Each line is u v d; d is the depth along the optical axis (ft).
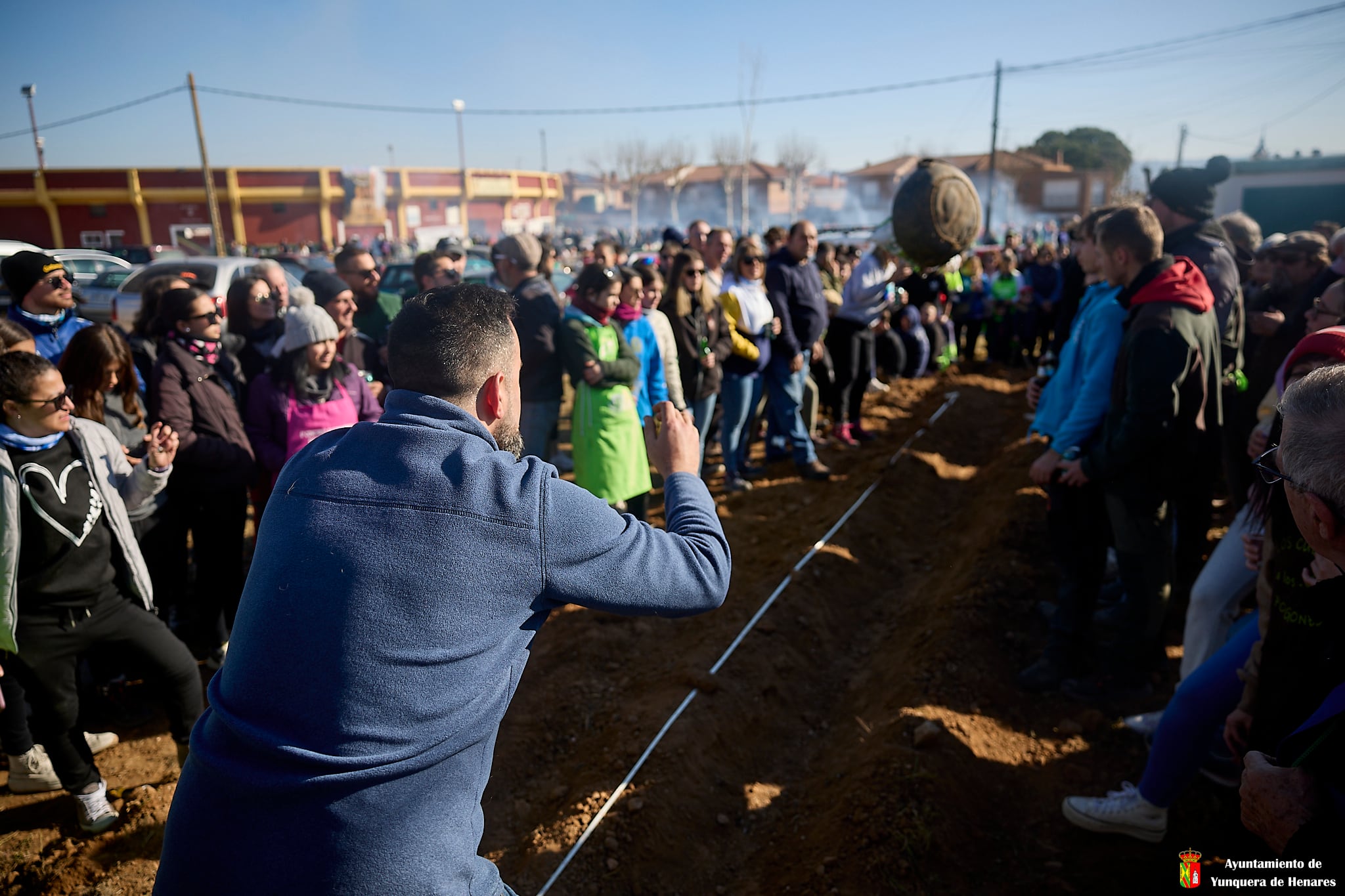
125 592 9.75
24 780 10.69
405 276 40.45
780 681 12.92
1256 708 6.57
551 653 13.76
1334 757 4.96
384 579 4.18
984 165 198.18
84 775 9.87
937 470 23.18
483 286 5.13
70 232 140.77
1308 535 5.08
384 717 4.12
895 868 8.79
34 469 8.86
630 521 4.99
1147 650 11.59
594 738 11.35
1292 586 6.10
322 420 12.63
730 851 9.86
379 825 4.14
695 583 4.93
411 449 4.49
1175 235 12.99
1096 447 10.78
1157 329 10.03
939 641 12.79
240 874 4.06
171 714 10.19
